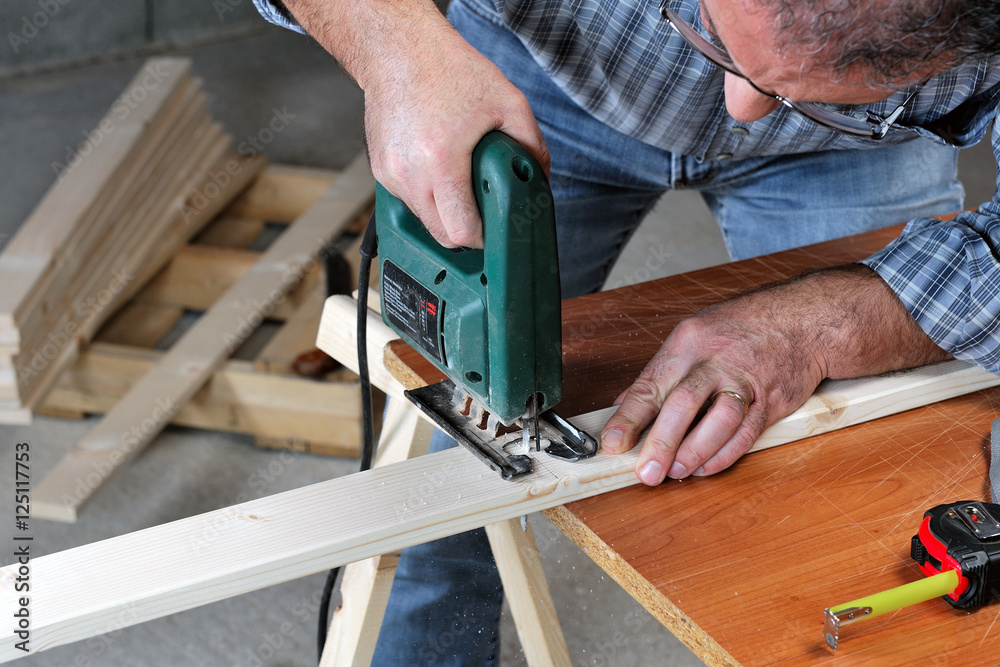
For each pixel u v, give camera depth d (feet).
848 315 3.67
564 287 5.84
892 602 2.62
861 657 2.59
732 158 5.02
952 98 3.96
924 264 3.70
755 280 4.68
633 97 4.63
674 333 3.68
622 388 3.87
